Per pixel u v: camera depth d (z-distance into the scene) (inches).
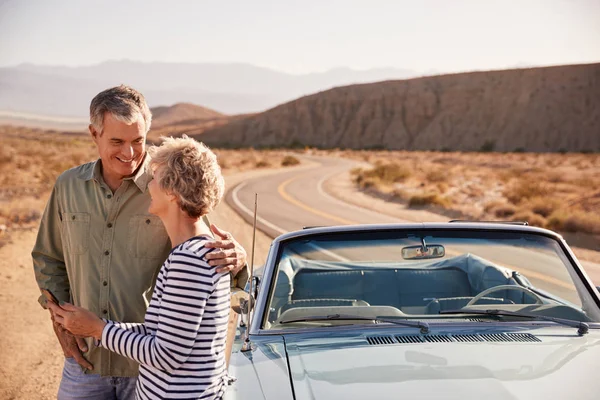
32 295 359.6
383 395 106.2
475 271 169.8
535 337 137.1
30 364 249.6
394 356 124.7
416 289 167.8
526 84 6579.7
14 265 436.8
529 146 5974.4
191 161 100.4
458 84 7140.8
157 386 98.6
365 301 162.6
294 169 2229.3
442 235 165.0
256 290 167.5
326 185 1385.3
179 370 97.7
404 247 162.6
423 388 108.1
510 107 6432.1
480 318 149.5
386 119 7283.5
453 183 1517.0
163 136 103.5
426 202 954.1
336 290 165.6
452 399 103.7
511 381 111.2
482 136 6382.9
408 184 1493.6
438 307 157.4
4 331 291.4
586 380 111.4
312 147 6535.4
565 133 5905.5
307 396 108.7
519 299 162.7
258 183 1390.3
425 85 7445.9
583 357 122.6
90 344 128.3
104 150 124.2
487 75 7096.5
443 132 6697.8
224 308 100.8
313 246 164.2
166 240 131.0
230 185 1306.6
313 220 715.4
